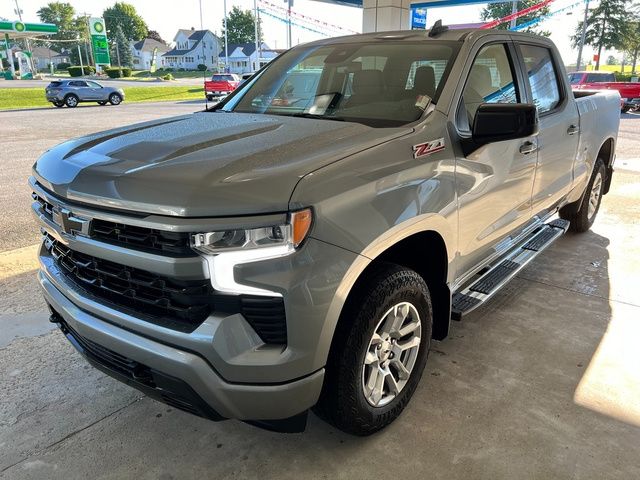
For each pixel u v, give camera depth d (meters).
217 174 1.98
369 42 3.46
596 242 5.35
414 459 2.40
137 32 130.12
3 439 2.54
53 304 2.45
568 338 3.45
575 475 2.31
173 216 1.87
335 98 3.10
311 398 2.09
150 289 2.05
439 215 2.55
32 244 5.30
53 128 16.67
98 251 2.09
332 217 2.00
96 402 2.83
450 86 2.85
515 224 3.63
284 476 2.32
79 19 118.06
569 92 4.30
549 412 2.72
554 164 4.01
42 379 3.03
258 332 1.96
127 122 18.70
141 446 2.51
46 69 116.25
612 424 2.63
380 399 2.49
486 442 2.50
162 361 1.98
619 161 9.77
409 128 2.58
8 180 8.55
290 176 1.98
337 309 2.03
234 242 1.86
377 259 2.41
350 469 2.35
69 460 2.41
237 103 3.46
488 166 2.98
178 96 37.59
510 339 3.44
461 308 3.09
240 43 107.44
